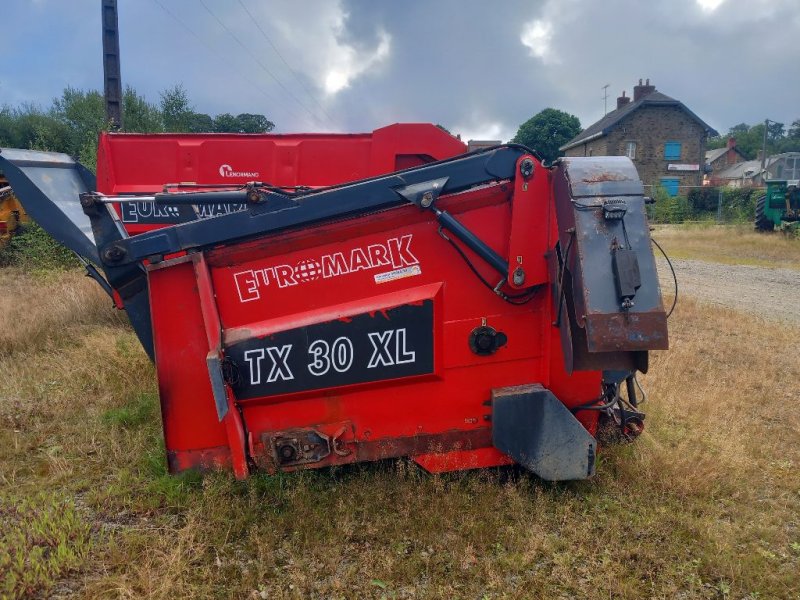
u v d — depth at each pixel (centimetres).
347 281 365
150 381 557
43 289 925
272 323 362
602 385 396
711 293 1186
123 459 420
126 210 760
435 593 296
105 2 1652
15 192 387
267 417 371
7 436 452
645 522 351
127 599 286
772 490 400
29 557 304
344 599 293
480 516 352
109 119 1683
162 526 346
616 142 4809
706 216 3616
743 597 300
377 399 373
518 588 301
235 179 775
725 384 593
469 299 367
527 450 369
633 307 308
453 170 352
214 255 359
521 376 378
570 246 326
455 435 379
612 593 298
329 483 383
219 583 304
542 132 6375
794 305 1064
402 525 344
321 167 775
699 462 405
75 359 612
